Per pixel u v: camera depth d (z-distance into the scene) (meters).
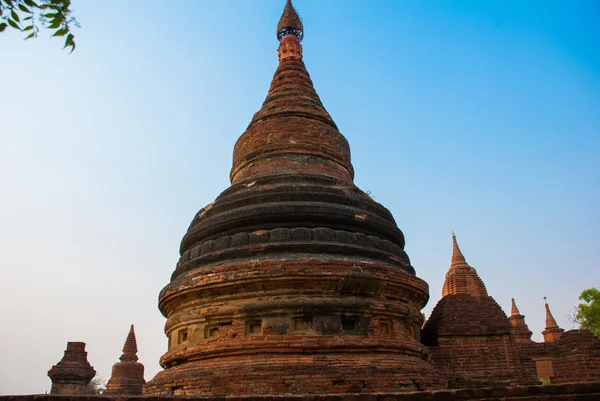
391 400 10.72
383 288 18.45
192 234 21.25
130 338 57.47
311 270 17.39
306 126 24.95
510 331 21.80
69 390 40.66
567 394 10.81
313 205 19.73
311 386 15.72
